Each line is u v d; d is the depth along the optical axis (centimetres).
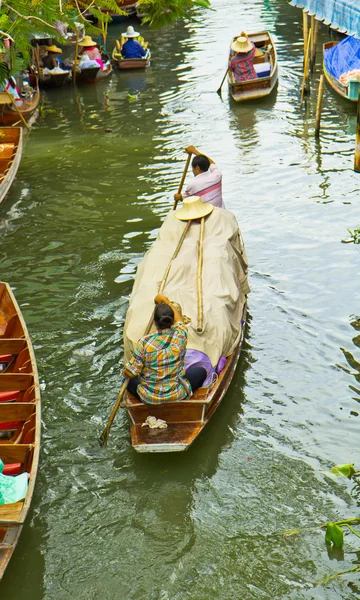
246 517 767
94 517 774
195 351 863
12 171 1644
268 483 809
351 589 678
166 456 854
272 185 1633
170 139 1983
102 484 818
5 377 884
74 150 1936
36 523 767
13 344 964
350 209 1484
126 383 827
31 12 1164
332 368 993
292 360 1012
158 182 1689
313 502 781
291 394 948
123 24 3541
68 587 695
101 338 1082
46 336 1093
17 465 778
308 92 2284
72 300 1191
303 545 728
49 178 1744
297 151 1831
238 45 2269
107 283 1241
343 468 798
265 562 711
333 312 1116
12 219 1527
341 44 2356
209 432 889
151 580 698
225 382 916
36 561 723
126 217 1506
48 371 1012
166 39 3192
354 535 734
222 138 1966
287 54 2809
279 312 1123
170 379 814
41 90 2584
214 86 2472
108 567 714
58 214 1541
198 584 691
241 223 1449
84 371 1010
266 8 3662
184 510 779
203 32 3262
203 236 1038
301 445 862
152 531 754
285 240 1362
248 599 673
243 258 1108
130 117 2202
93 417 923
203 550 729
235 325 955
